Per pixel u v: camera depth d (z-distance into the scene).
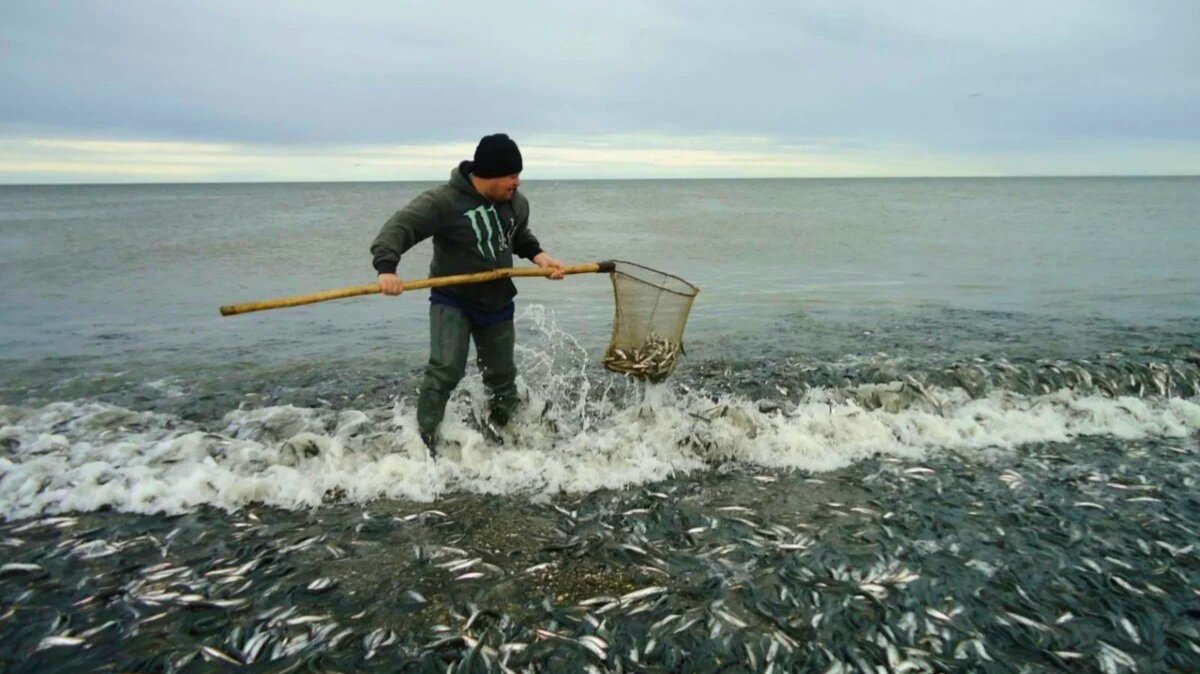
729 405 6.31
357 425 5.94
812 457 5.59
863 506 4.71
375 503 4.76
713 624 3.37
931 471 5.31
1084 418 6.36
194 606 3.50
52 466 5.10
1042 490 4.96
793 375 7.53
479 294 5.15
